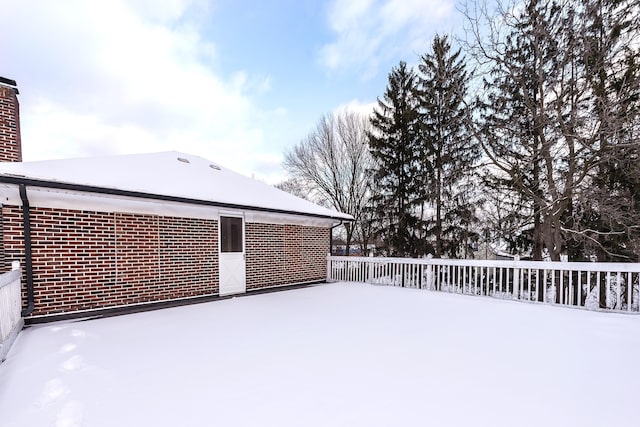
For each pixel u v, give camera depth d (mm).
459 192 14555
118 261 6016
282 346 3914
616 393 2719
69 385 2854
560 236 9805
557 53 8945
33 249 5098
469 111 11461
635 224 9039
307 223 10039
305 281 9898
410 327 4809
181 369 3205
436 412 2393
